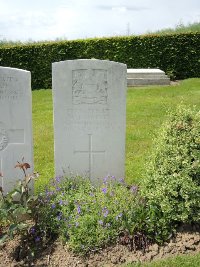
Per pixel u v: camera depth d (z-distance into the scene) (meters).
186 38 5.69
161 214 1.55
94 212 1.56
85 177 1.93
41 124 3.43
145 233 1.52
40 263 1.47
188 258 1.42
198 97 4.14
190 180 1.52
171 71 5.79
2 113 1.78
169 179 1.55
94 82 1.82
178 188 1.53
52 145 2.82
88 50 5.75
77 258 1.46
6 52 5.58
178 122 1.68
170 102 3.96
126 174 2.20
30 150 1.83
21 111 1.79
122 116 1.86
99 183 1.94
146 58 5.79
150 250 1.47
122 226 1.51
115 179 1.85
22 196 1.59
